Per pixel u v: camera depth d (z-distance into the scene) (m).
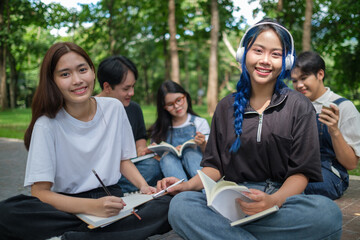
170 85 3.56
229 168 2.21
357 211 2.99
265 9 14.12
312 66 3.12
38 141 2.10
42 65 2.10
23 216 1.95
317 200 1.80
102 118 2.33
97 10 24.31
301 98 2.09
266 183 2.16
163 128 3.69
